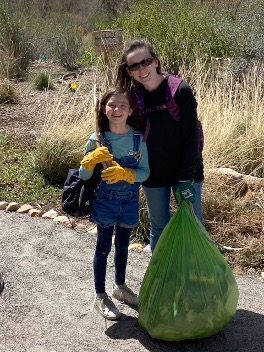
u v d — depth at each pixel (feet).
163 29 25.18
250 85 21.24
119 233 9.91
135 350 9.21
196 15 27.17
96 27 34.91
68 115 18.03
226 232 13.71
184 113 9.03
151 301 9.10
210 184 15.03
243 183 15.28
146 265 12.23
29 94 27.20
